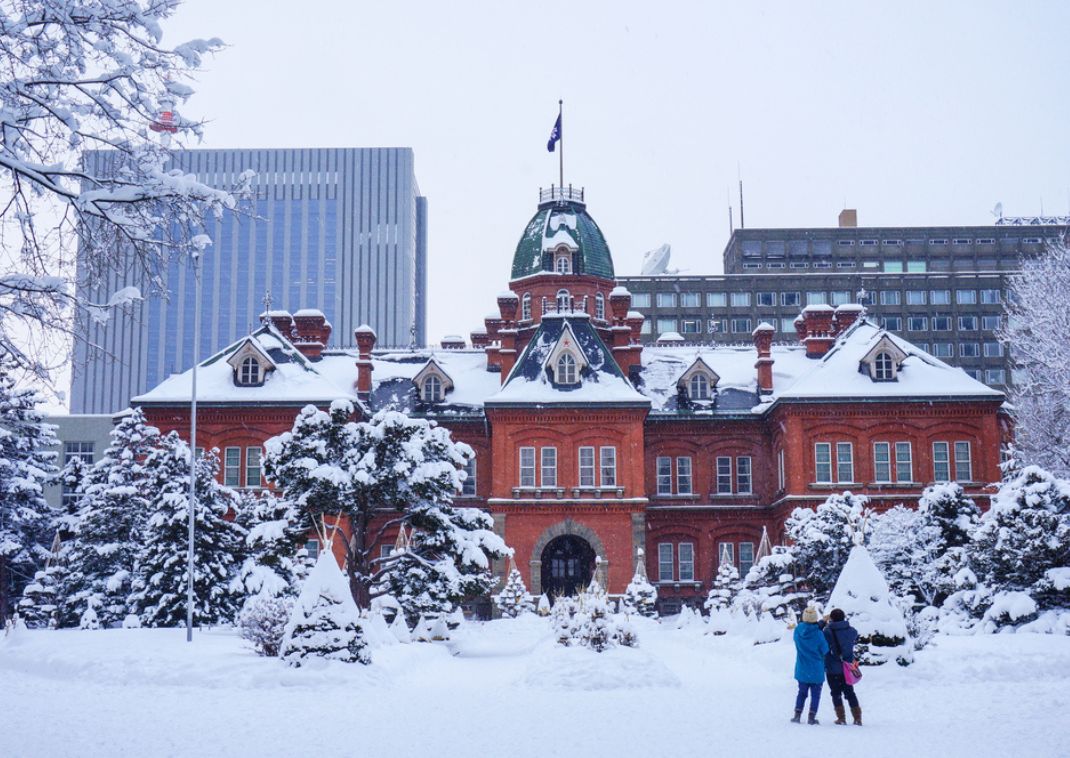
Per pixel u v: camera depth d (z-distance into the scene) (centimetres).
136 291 1340
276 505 3997
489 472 6762
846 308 7256
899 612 2678
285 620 2970
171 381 6381
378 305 17588
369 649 2772
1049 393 6375
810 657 1900
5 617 5750
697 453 6831
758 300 14375
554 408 6247
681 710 2120
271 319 7169
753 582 4478
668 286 14362
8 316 1349
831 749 1591
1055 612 3294
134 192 1330
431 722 1945
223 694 2427
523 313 7469
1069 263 6475
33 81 1338
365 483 3903
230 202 1383
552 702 2281
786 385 6988
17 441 5775
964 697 2209
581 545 6525
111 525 4953
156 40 1336
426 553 4203
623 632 3111
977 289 14300
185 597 4466
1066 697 2136
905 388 6272
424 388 6888
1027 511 3447
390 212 17825
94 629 4488
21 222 1369
